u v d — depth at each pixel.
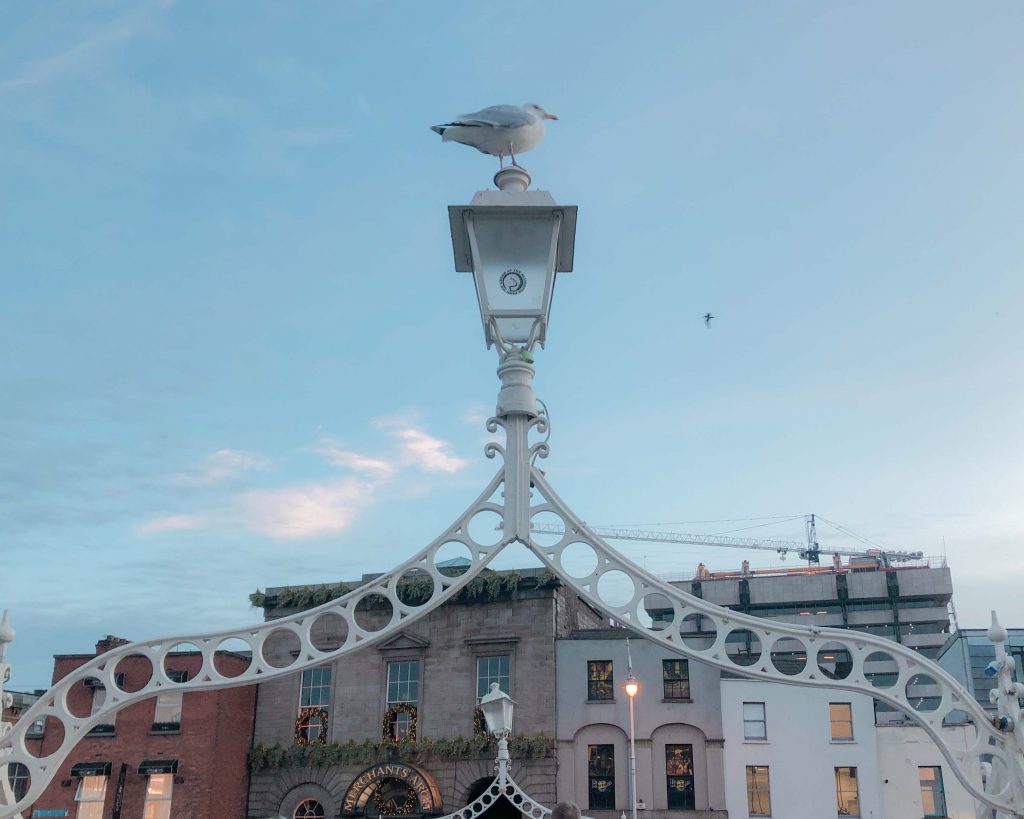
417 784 39.91
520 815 40.56
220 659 41.06
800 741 39.72
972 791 8.12
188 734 39.97
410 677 41.94
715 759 39.47
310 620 9.02
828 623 102.94
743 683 40.44
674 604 8.74
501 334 9.12
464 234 9.39
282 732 42.16
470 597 42.09
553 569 8.80
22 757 8.67
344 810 40.25
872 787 39.03
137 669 41.00
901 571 103.62
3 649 9.09
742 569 108.38
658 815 38.75
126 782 39.62
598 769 39.72
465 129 9.20
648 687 40.53
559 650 41.19
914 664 8.46
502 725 16.52
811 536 160.00
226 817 39.97
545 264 9.20
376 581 8.96
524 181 9.40
